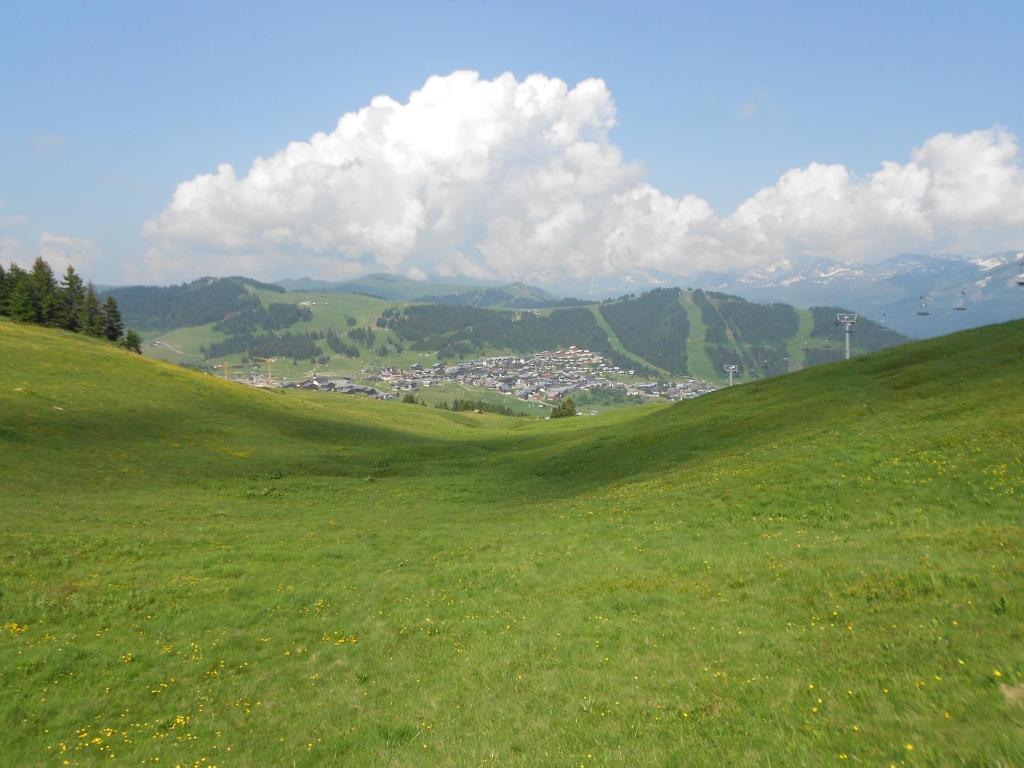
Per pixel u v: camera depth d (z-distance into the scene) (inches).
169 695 733.9
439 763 551.2
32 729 659.4
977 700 466.3
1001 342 2250.2
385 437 3710.6
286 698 722.2
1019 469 1105.4
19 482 1758.1
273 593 1053.8
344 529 1546.5
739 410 2471.7
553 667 722.8
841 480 1259.8
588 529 1298.0
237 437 2878.9
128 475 2030.0
